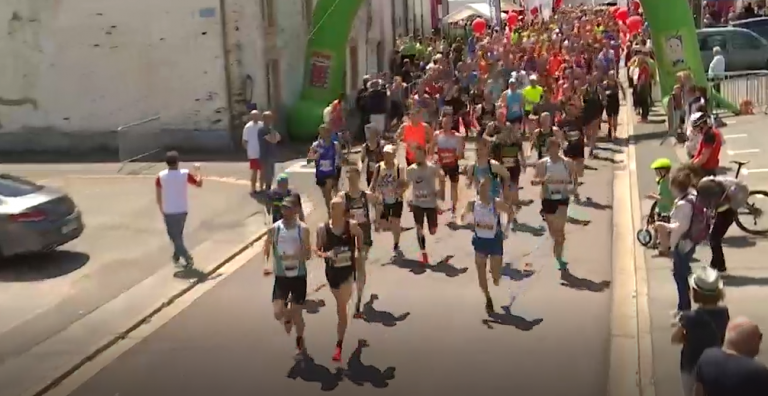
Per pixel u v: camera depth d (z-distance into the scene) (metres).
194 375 8.44
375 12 32.59
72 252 13.34
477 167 11.11
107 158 22.23
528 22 47.44
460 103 22.75
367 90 23.11
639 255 11.63
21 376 8.57
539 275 11.25
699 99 18.48
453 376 8.09
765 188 14.18
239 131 22.50
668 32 22.50
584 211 14.64
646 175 16.53
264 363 8.69
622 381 7.87
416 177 11.92
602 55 28.78
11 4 22.86
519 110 19.77
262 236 14.21
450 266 11.90
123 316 10.30
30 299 11.08
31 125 23.34
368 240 10.67
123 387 8.25
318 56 23.67
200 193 17.44
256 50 22.20
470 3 51.34
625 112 25.56
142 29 22.33
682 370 6.07
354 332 9.40
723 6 38.94
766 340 8.16
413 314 9.91
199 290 11.42
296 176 18.86
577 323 9.42
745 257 10.96
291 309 8.64
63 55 22.86
